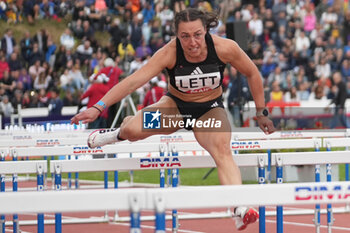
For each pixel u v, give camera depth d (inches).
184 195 150.9
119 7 1109.1
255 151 692.1
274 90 1114.1
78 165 296.7
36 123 858.8
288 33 1229.7
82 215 584.7
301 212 562.9
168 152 390.0
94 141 315.3
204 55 273.0
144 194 148.9
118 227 507.2
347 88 1164.5
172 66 277.3
